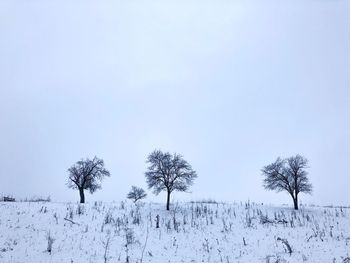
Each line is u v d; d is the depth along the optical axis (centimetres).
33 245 2316
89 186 4959
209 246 2578
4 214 2959
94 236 2600
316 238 2803
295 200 4684
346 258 2112
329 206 5091
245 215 3856
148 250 2395
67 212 3253
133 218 3344
